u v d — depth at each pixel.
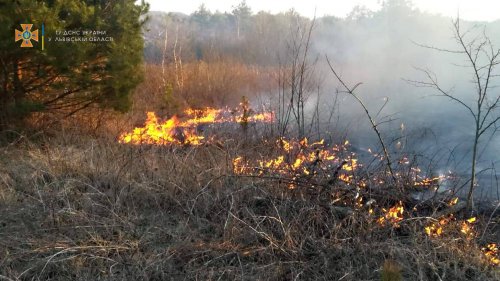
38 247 3.75
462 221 4.19
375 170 5.23
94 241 3.80
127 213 4.38
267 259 3.72
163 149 6.26
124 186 4.76
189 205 4.57
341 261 3.67
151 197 4.72
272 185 4.76
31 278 3.45
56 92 7.27
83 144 6.58
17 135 6.74
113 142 6.48
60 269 3.53
